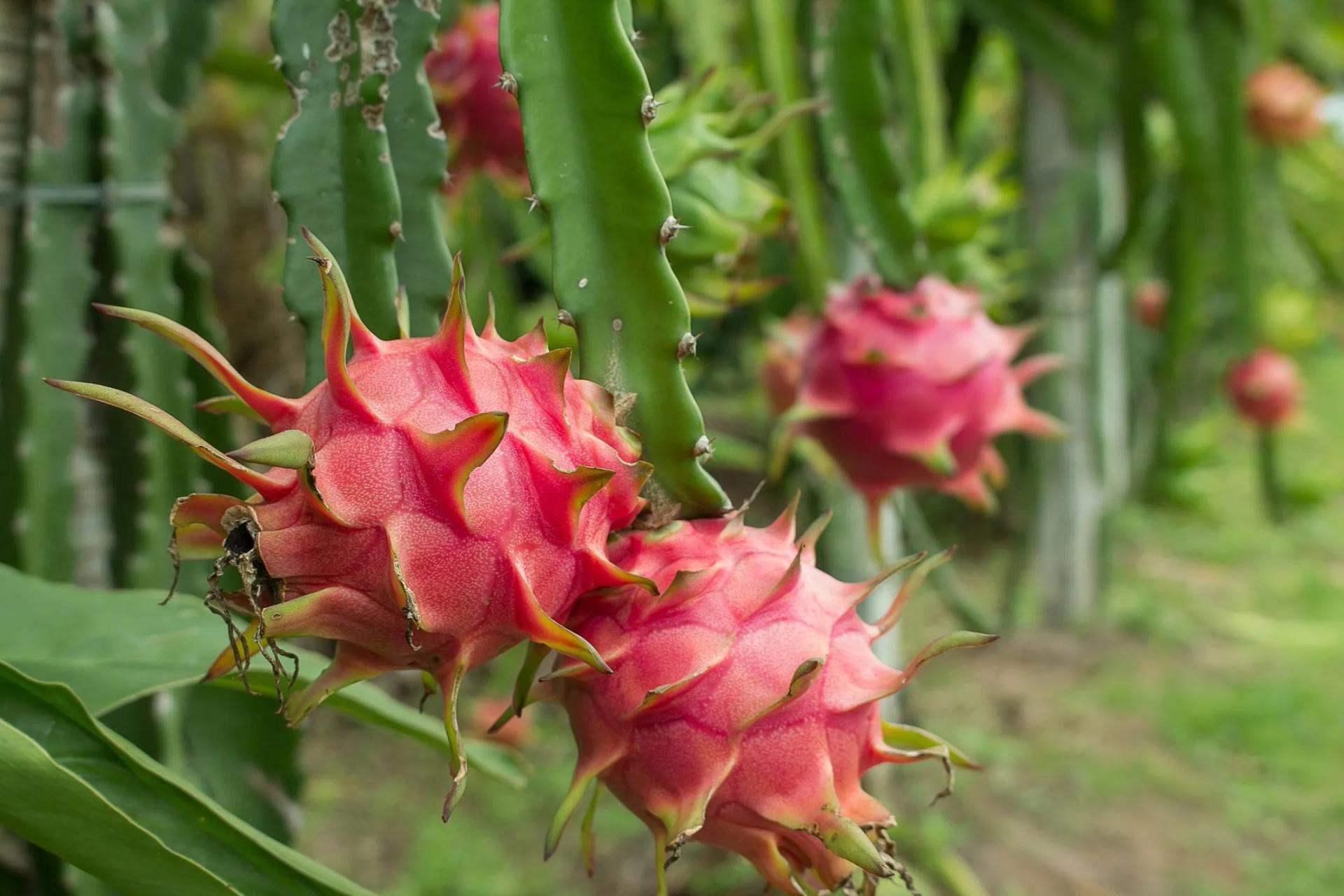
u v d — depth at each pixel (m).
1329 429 3.94
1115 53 1.58
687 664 0.44
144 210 0.79
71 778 0.42
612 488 0.45
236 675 0.56
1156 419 2.27
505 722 0.47
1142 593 2.58
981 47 1.75
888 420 0.80
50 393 0.77
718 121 0.68
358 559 0.41
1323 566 2.83
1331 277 2.60
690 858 1.66
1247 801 1.83
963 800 1.80
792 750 0.44
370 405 0.42
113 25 0.78
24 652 0.56
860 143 0.84
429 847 1.67
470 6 0.96
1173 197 1.81
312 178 0.53
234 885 0.48
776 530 0.49
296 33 0.53
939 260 1.01
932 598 2.53
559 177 0.49
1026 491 1.88
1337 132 2.81
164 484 0.81
